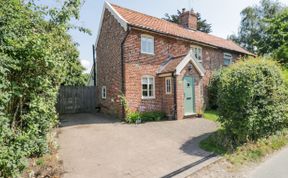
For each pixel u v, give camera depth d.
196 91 13.11
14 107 4.40
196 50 16.30
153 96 13.25
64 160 5.69
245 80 6.50
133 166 5.28
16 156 3.73
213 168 5.12
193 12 18.91
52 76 5.35
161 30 13.77
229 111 6.86
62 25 6.17
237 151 6.14
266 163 5.45
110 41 14.27
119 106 12.62
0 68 3.30
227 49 18.27
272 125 7.36
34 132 4.77
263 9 34.56
